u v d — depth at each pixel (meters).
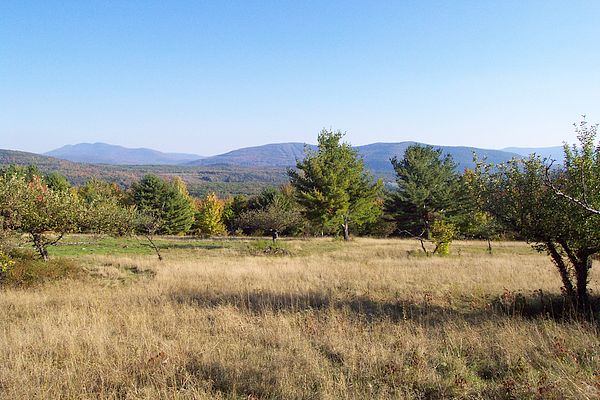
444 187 40.66
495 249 27.92
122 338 6.85
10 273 12.68
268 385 4.95
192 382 5.02
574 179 7.71
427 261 19.02
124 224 19.36
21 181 15.30
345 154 34.56
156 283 13.07
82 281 13.76
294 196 35.69
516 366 5.34
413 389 4.92
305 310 9.20
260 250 25.70
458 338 6.66
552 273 14.54
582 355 5.70
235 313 8.62
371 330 7.51
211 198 60.91
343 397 4.61
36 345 6.42
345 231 35.62
